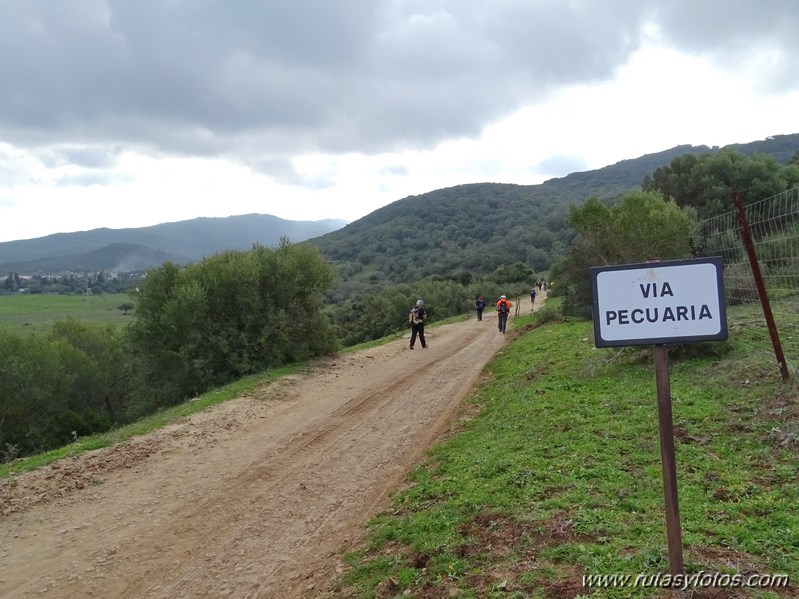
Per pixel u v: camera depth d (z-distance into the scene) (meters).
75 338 32.12
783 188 31.86
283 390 14.80
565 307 24.23
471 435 8.97
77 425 25.78
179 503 7.76
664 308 3.53
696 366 10.12
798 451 5.91
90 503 7.84
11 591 5.76
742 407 7.50
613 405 8.65
